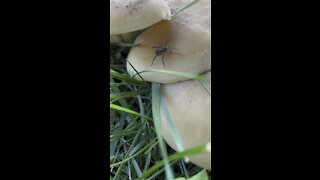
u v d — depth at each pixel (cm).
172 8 24
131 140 26
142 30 25
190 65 23
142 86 26
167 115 23
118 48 28
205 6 25
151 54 24
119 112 27
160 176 25
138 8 23
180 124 23
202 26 24
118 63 28
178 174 25
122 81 27
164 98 24
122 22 23
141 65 24
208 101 23
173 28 24
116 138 25
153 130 25
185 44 23
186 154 18
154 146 25
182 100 23
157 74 23
